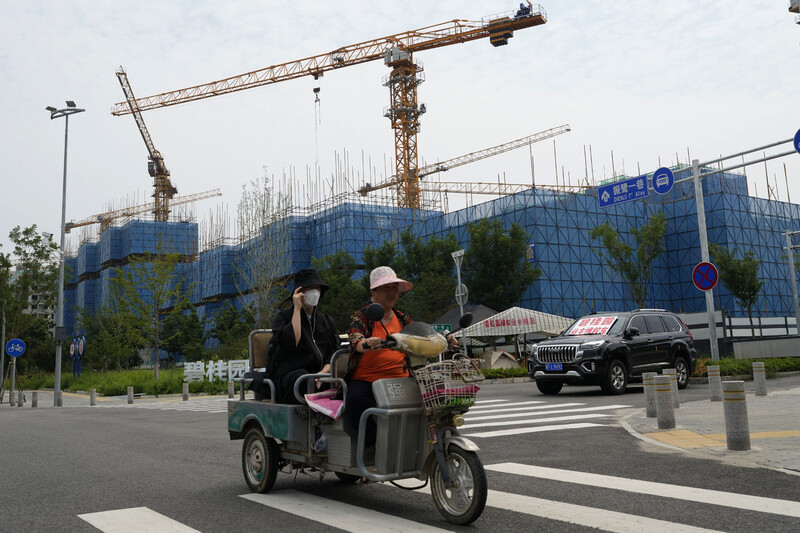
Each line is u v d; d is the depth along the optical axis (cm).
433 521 468
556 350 1492
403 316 529
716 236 5650
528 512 481
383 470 474
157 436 1095
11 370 3222
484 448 793
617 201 2331
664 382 898
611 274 5331
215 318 6347
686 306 5753
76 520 498
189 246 9925
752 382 1811
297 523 472
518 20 6862
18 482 673
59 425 1383
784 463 634
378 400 473
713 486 550
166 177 12181
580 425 968
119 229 10194
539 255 5000
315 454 533
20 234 3362
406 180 7525
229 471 707
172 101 9031
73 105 2892
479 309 3734
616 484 568
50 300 3453
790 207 6284
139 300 3666
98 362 4697
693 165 2033
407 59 7456
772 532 416
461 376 461
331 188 6706
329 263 5053
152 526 473
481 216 5459
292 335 569
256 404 590
